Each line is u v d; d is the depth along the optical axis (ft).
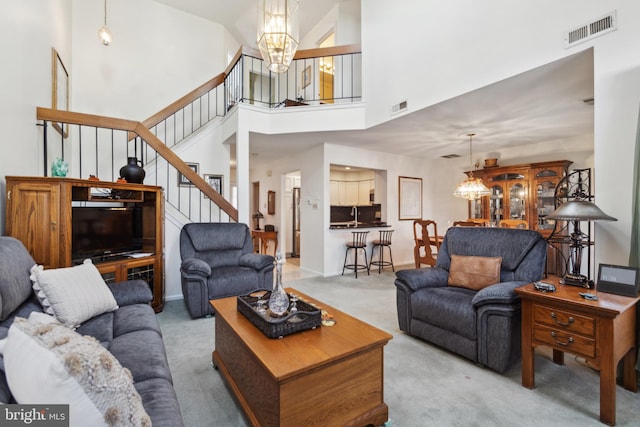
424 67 11.36
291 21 7.57
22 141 8.55
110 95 16.11
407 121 13.20
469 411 5.69
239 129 14.03
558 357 7.38
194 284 10.26
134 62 16.80
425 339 8.45
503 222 16.16
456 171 22.22
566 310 5.83
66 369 2.41
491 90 9.81
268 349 4.89
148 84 17.19
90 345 2.79
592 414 5.59
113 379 2.66
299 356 4.66
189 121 18.42
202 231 12.29
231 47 21.12
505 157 19.45
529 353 6.40
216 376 6.87
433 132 15.24
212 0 17.40
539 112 12.14
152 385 4.19
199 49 18.83
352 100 17.85
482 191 15.94
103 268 9.37
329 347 4.96
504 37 8.95
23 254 5.95
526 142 17.79
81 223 9.59
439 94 10.82
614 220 6.21
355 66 18.01
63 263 8.23
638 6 6.63
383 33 13.20
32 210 7.92
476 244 9.25
